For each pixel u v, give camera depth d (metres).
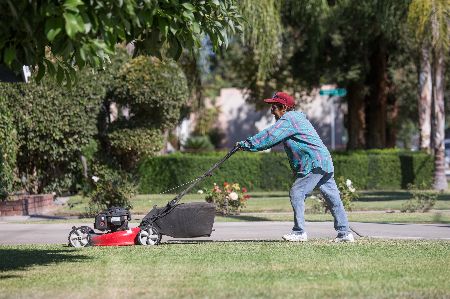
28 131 44.22
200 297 12.81
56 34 12.48
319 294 13.01
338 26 62.12
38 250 20.88
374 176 60.06
